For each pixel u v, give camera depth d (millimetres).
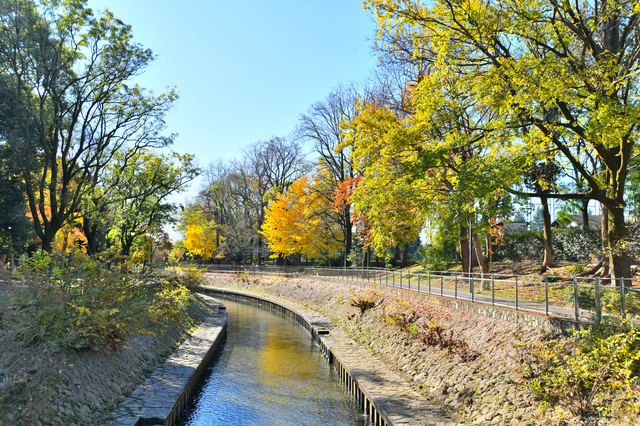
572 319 9805
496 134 15656
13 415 7125
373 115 18609
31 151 23953
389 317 18562
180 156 32375
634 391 7055
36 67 22016
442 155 15781
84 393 9344
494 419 8969
